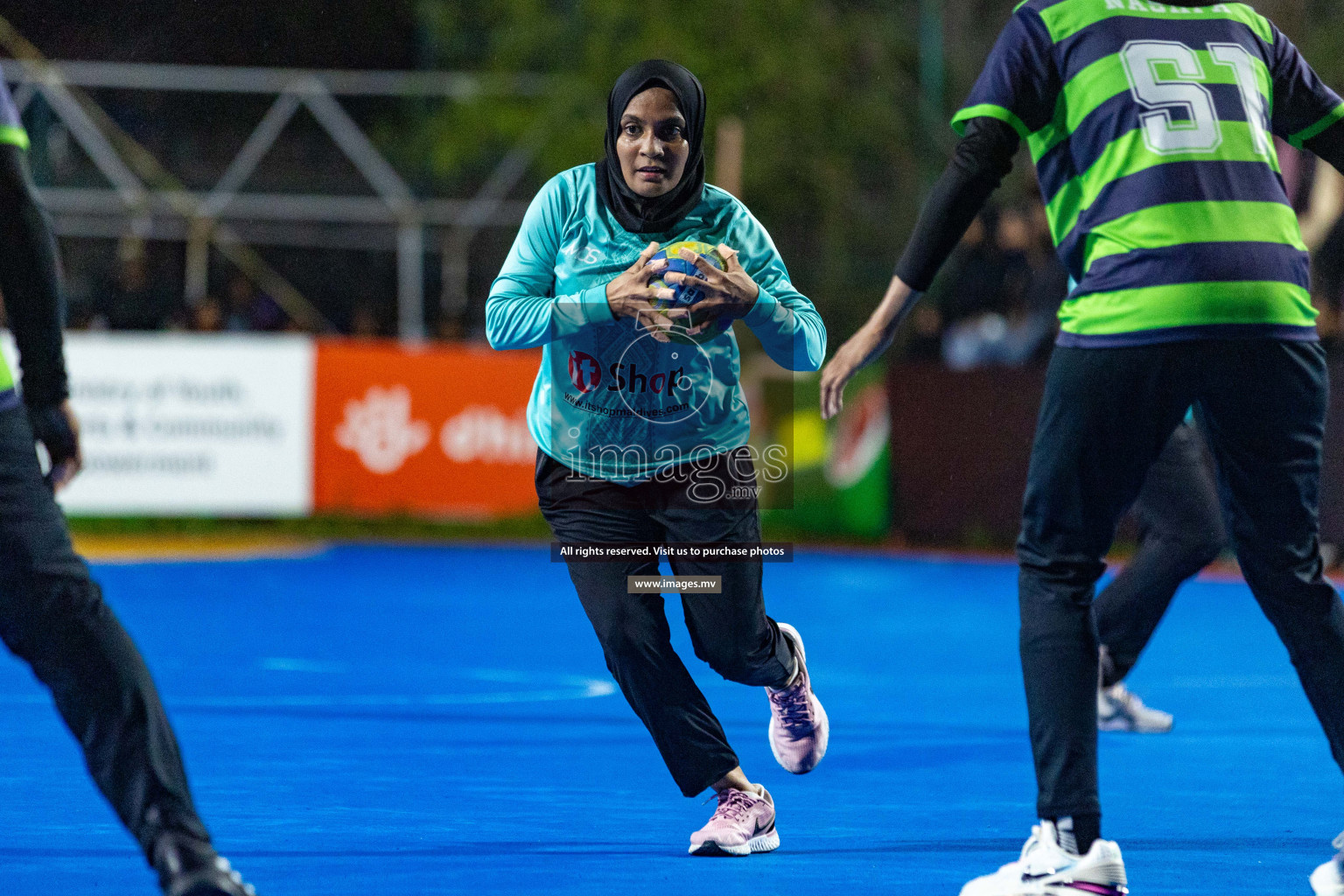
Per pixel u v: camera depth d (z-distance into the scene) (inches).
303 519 2214.6
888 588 1604.3
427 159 2915.8
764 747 781.3
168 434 1947.6
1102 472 479.8
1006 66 488.1
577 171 571.2
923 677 1037.8
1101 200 478.6
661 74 549.0
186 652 1127.0
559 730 821.2
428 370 2042.3
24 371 428.1
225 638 1204.5
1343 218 1717.5
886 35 3201.3
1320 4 2913.4
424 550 2011.6
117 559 1836.9
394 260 2507.4
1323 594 494.3
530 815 623.5
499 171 2726.4
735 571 563.8
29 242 418.9
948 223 494.6
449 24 2982.3
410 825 601.6
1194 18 490.0
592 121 2940.5
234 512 1973.4
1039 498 485.7
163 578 1643.7
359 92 2522.1
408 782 684.7
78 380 1913.1
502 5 3031.5
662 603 569.9
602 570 566.6
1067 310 486.9
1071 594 483.8
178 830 423.2
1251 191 477.1
